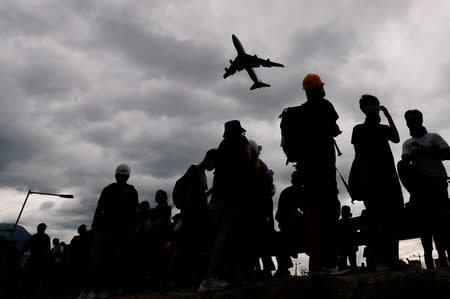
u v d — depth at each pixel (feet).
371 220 12.66
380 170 12.59
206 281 11.55
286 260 16.24
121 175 18.69
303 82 13.20
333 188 11.69
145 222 22.38
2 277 24.16
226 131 13.96
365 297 8.91
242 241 13.82
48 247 31.07
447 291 8.60
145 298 15.62
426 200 14.32
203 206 16.62
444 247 13.73
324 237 11.23
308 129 12.29
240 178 12.80
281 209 16.78
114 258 17.49
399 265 11.47
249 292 10.89
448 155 14.28
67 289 29.58
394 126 13.12
